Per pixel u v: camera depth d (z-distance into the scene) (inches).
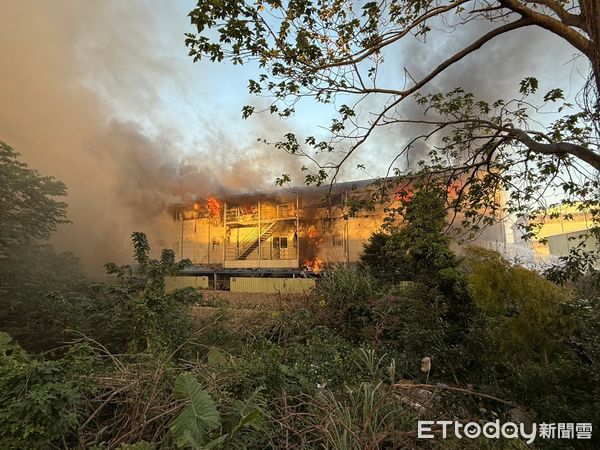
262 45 149.3
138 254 289.6
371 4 164.6
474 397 156.1
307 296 375.2
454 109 209.8
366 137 202.7
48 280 354.3
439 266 228.2
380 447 118.9
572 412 125.0
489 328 191.3
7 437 96.4
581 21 118.6
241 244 1213.7
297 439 123.4
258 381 146.6
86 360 142.9
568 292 187.2
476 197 234.5
